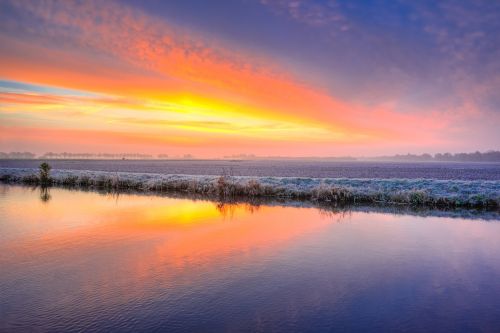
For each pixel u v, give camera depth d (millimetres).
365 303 7070
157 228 14086
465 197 20828
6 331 5887
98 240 12180
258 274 8781
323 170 63750
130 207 19594
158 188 29391
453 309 6820
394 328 6039
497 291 7754
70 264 9531
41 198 23531
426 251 10945
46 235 12875
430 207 19672
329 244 11742
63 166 81062
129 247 11281
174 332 5875
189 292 7598
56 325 6113
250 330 5953
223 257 10250
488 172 55344
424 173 52125
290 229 14023
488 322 6277
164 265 9477
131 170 61312
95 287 7867
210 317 6430
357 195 22375
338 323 6219
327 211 18422
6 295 7434
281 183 28891
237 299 7250
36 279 8391
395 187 25875
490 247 11430
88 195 25469
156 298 7277
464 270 9180
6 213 17438
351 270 9141
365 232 13539
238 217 16609
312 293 7586
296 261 9867
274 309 6773
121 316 6461
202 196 25000
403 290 7789
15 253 10555
